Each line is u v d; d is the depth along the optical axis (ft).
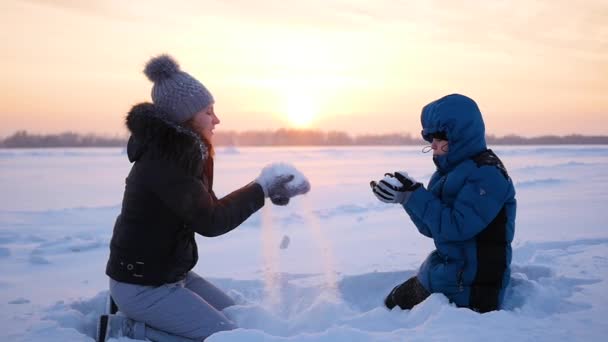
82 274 15.44
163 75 9.20
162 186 8.58
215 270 15.66
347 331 7.80
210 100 9.57
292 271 15.28
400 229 22.99
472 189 9.02
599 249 15.98
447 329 7.95
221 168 69.10
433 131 9.73
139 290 8.91
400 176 9.31
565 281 11.60
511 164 74.02
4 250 18.15
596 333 7.84
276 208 29.17
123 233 8.96
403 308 10.34
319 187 43.19
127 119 8.86
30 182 50.42
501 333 7.82
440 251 9.66
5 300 12.19
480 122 9.66
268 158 101.96
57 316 9.97
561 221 23.84
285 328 9.50
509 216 9.35
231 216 9.18
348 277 12.14
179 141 8.57
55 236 21.70
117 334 8.97
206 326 8.97
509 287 10.25
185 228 9.23
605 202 30.91
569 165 69.26
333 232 22.38
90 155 121.60
